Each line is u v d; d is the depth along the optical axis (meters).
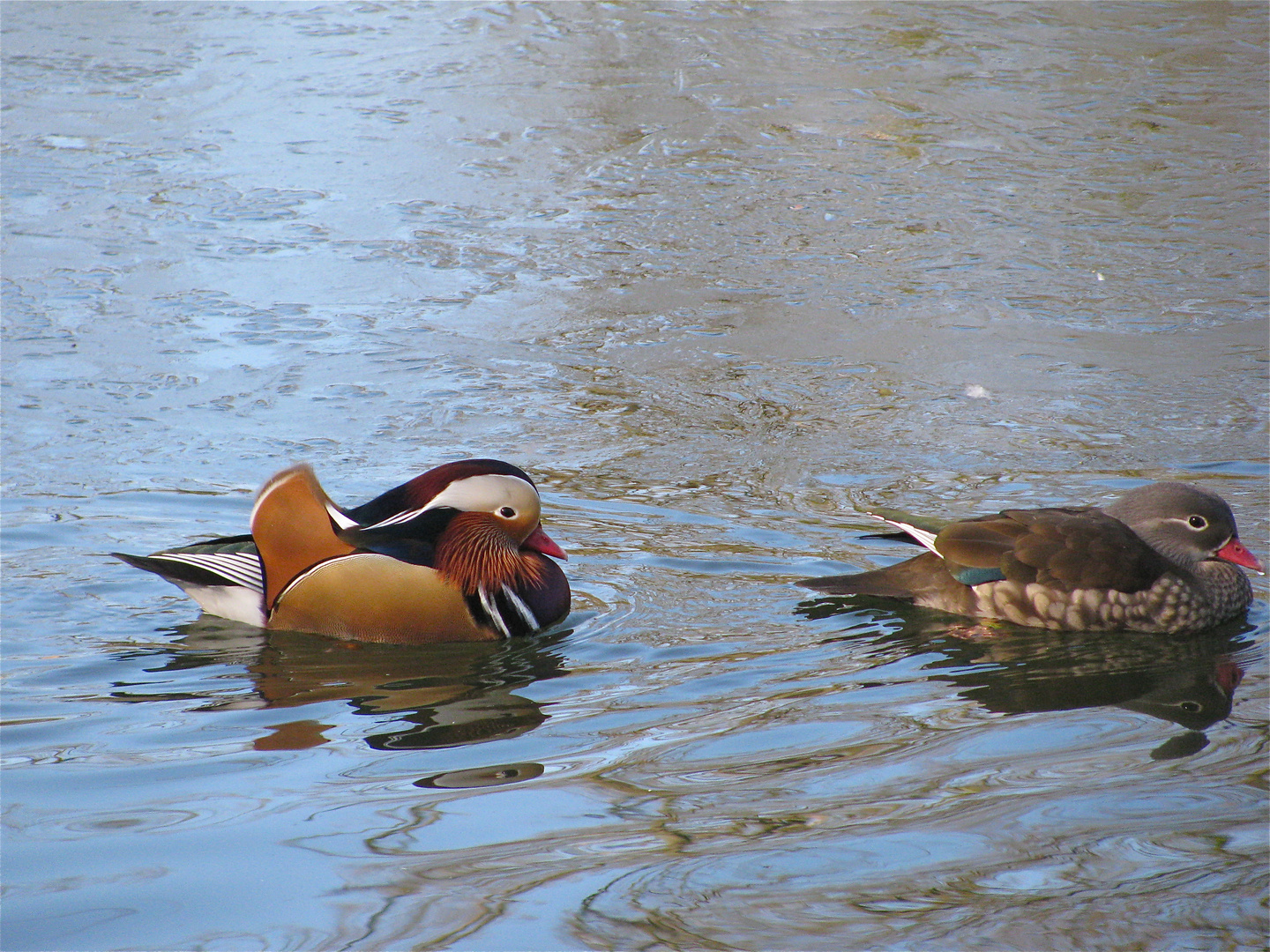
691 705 7.96
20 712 7.94
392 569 9.24
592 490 11.71
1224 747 7.21
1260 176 19.78
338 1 28.30
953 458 12.30
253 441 12.62
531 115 22.25
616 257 17.41
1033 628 9.52
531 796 6.66
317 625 9.38
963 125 21.73
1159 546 9.80
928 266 17.11
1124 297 16.16
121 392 13.59
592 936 5.34
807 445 12.66
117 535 10.77
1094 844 6.06
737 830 6.22
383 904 5.59
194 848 6.12
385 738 7.52
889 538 10.43
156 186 19.39
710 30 26.22
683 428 13.06
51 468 11.95
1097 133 21.41
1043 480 11.77
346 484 11.70
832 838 6.15
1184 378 14.02
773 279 16.77
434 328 15.38
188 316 15.50
